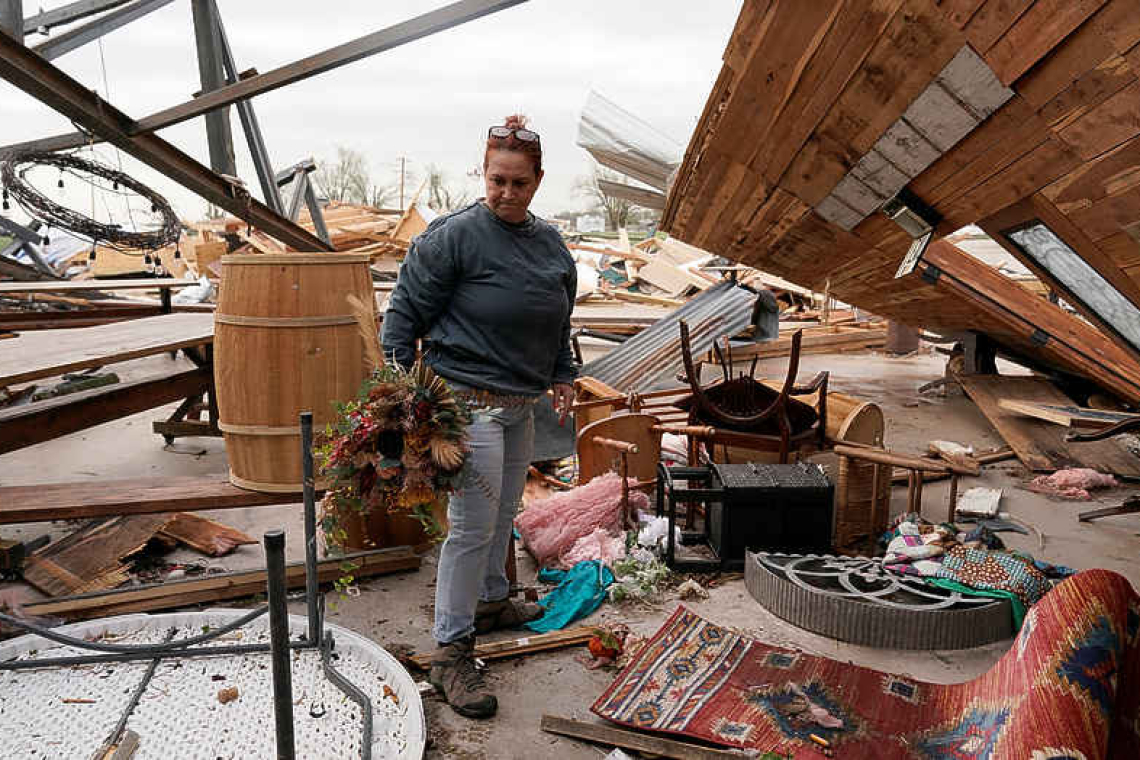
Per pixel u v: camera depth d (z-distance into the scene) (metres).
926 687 2.82
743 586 3.92
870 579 3.64
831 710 2.71
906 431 7.50
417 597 3.73
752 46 2.98
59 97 5.00
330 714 2.66
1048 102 2.30
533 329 2.86
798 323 14.70
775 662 3.05
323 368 3.46
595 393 5.91
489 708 2.77
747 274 15.16
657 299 16.53
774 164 3.84
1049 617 2.09
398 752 2.49
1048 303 6.99
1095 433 5.56
